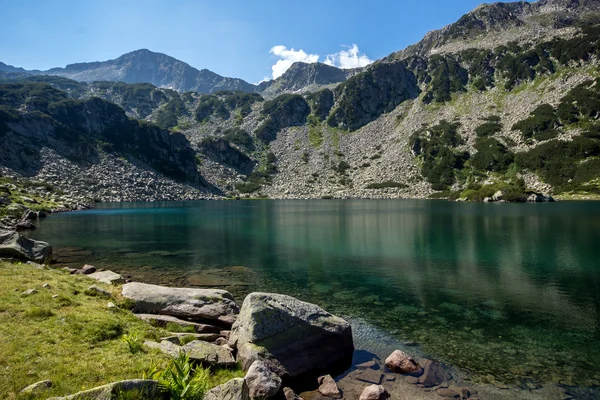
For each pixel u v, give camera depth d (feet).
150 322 52.95
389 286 88.74
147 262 114.52
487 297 79.36
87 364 33.47
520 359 50.26
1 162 428.15
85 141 559.79
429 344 55.52
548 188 469.98
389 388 42.47
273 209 363.35
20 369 31.17
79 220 241.76
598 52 645.10
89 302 51.06
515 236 165.27
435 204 412.36
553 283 90.12
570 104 579.89
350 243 153.69
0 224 174.60
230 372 40.55
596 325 63.05
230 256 126.31
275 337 46.47
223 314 58.75
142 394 27.04
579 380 44.37
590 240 151.33
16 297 47.09
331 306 73.97
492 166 558.56
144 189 531.09
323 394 41.22
